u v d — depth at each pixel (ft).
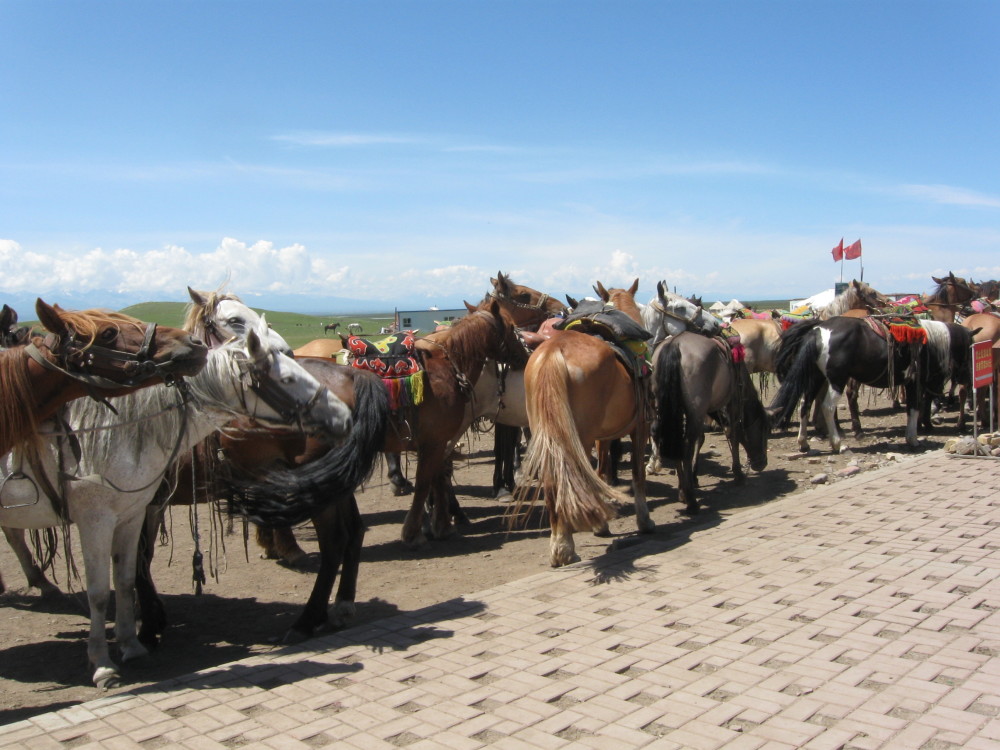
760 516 23.34
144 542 15.69
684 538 21.21
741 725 10.77
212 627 16.74
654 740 10.40
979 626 14.19
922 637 13.73
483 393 25.31
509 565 21.04
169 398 13.65
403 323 63.57
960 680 12.00
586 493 18.16
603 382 19.92
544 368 18.83
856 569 17.78
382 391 15.74
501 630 14.88
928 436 41.63
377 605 17.70
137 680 13.92
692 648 13.58
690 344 25.54
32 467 12.67
